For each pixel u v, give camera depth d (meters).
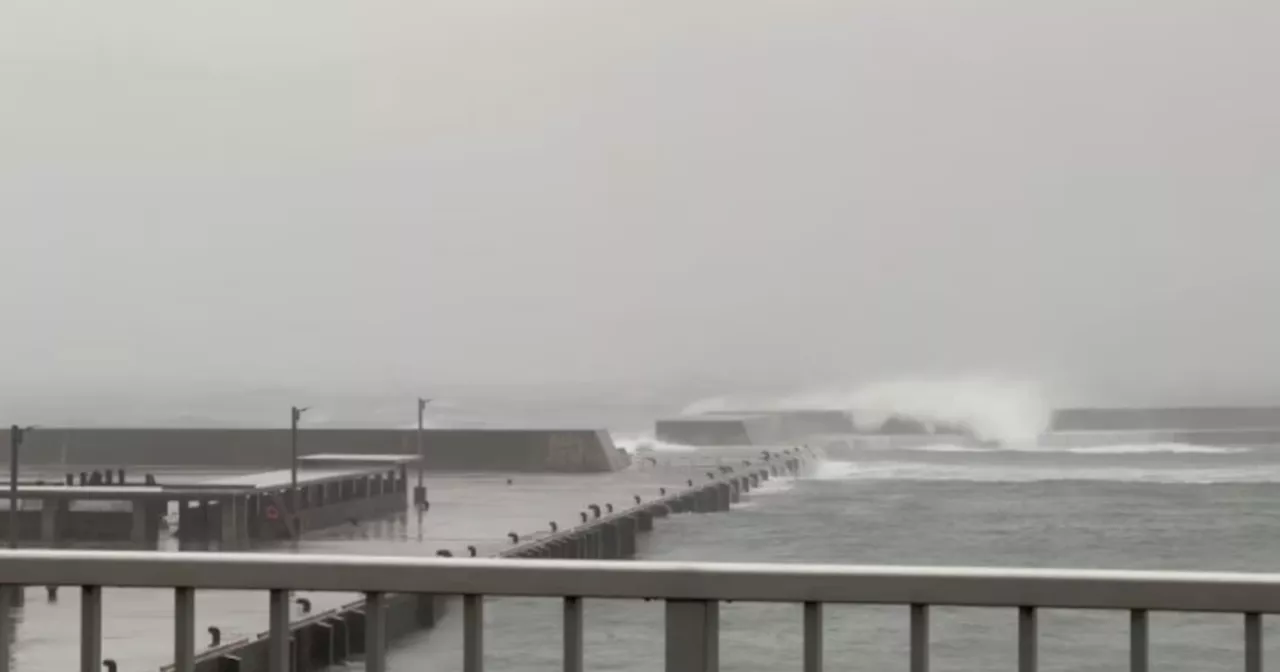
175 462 106.94
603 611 50.69
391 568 4.38
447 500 87.62
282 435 106.81
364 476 80.06
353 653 41.12
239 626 38.88
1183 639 48.00
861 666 43.91
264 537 67.25
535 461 111.56
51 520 65.94
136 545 63.84
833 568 4.23
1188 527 95.56
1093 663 44.16
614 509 81.44
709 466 124.44
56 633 38.16
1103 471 147.88
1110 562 80.06
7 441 108.31
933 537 91.25
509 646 44.78
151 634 37.94
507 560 4.36
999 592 4.14
